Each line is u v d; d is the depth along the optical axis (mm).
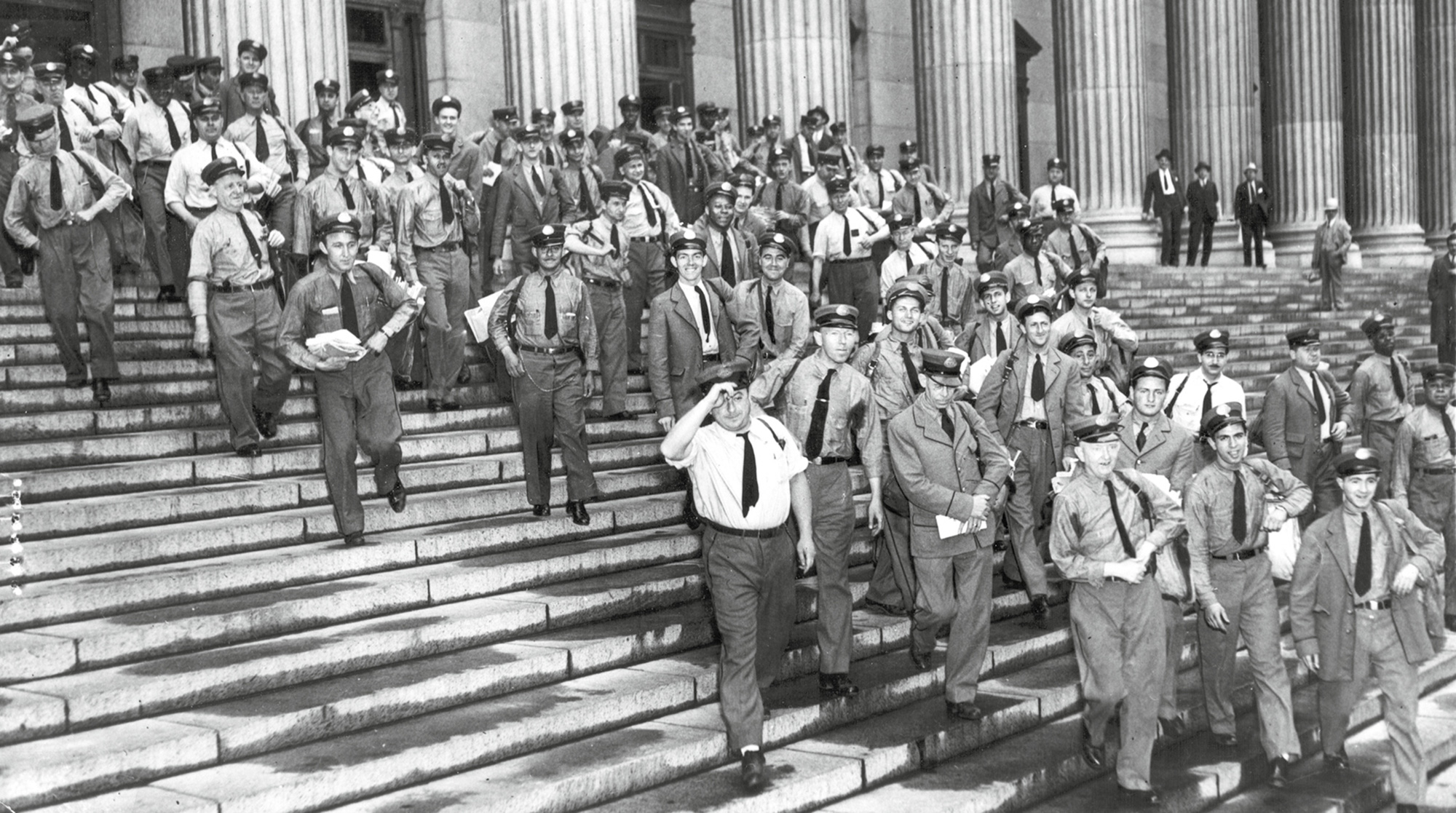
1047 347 9148
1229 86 25484
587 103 14680
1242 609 8094
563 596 7785
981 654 7660
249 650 6641
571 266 10781
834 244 12453
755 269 12234
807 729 7328
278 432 9336
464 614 7406
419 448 9586
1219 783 7879
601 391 11250
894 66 23938
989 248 17000
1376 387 12047
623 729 6891
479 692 6824
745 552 6617
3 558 7012
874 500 7578
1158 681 7305
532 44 14570
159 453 8781
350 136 10078
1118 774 7426
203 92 11266
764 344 9695
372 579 7637
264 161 10586
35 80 10805
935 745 7410
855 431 7574
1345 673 8133
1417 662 8016
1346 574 7996
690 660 7660
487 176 12305
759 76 18047
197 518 8047
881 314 12836
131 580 6926
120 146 10922
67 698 5824
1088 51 22781
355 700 6320
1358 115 28406
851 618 7613
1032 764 7422
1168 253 22547
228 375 8617
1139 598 7293
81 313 9062
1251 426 11609
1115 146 22812
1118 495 7262
